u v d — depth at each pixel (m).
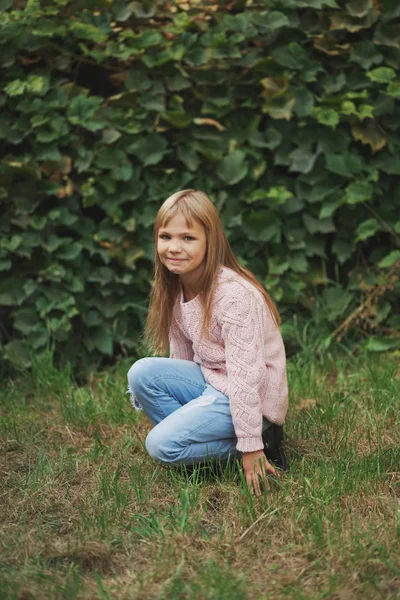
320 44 3.83
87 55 3.85
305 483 2.55
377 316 3.93
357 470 2.62
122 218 3.91
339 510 2.37
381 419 3.13
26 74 3.88
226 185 3.94
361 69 3.90
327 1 3.74
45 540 2.29
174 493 2.57
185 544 2.24
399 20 3.89
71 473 2.78
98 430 3.22
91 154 3.81
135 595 1.98
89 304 3.93
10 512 2.49
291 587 2.01
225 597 1.93
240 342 2.50
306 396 3.43
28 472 2.81
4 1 3.71
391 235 4.01
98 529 2.34
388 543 2.18
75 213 3.91
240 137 3.91
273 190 3.87
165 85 3.86
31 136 3.80
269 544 2.23
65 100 3.78
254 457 2.49
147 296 4.01
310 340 3.94
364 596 1.97
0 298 3.83
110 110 3.83
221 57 3.76
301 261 3.97
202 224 2.55
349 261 4.12
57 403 3.55
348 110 3.81
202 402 2.62
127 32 3.73
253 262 3.98
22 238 3.80
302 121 3.89
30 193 3.83
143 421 3.26
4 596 2.01
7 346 3.83
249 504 2.39
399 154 3.95
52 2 3.68
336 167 3.86
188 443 2.61
